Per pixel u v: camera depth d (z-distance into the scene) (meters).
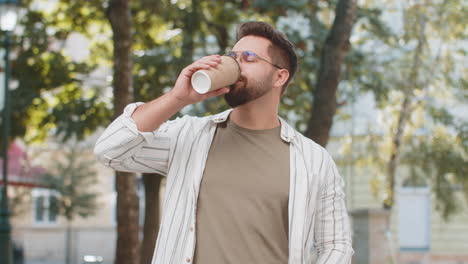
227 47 9.07
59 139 10.42
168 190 2.08
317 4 9.51
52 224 20.62
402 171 16.41
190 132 2.14
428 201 17.75
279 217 2.01
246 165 2.05
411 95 11.54
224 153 2.08
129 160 2.08
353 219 9.86
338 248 2.14
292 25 9.39
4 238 9.50
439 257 17.77
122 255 7.63
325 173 2.13
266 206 2.01
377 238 9.61
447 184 12.38
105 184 20.36
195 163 2.06
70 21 10.45
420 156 12.23
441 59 11.88
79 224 20.66
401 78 11.17
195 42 9.02
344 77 9.70
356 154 12.43
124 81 7.22
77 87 10.30
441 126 12.19
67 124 9.80
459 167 12.05
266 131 2.12
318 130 6.75
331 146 12.69
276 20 9.15
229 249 1.97
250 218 1.99
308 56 8.93
